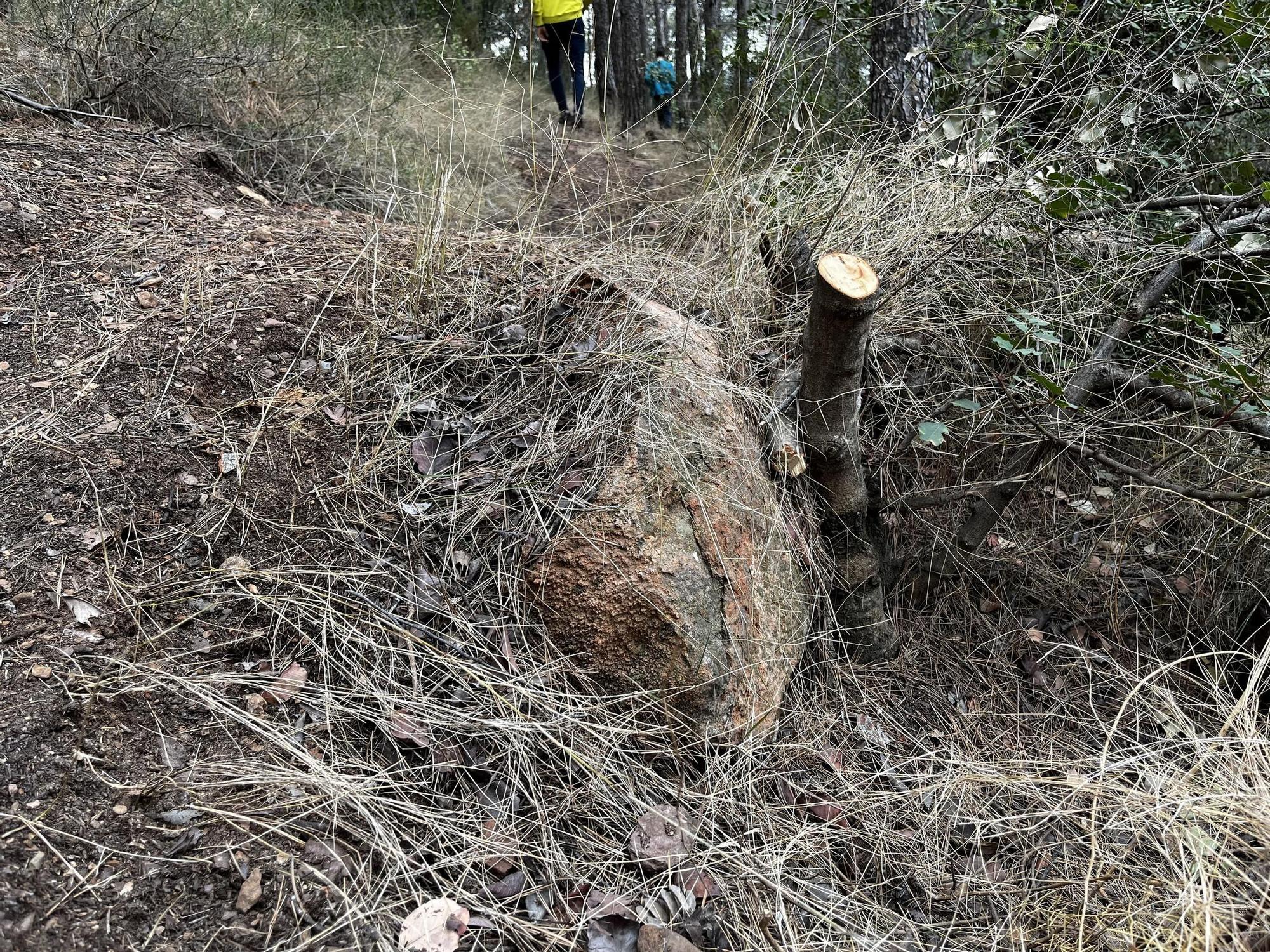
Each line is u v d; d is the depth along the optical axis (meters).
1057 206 2.79
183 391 2.57
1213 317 3.29
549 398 2.71
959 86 4.15
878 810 2.40
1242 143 3.59
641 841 2.04
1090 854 2.28
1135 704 2.83
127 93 4.31
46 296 2.80
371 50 6.11
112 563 2.15
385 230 3.57
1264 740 2.13
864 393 3.15
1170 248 3.11
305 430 2.58
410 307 2.98
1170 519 3.28
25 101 3.76
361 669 2.17
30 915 1.53
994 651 3.09
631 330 2.73
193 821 1.78
